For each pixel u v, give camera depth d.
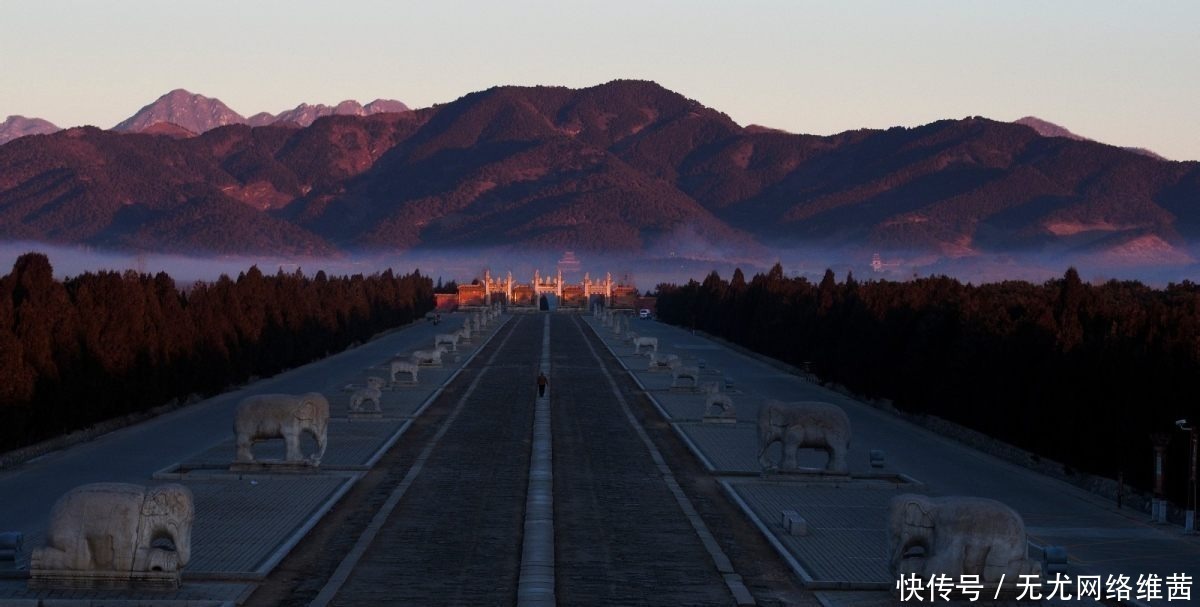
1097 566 51.16
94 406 87.00
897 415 106.50
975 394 89.31
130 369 93.19
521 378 130.62
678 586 45.97
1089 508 64.69
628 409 104.12
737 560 50.56
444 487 65.38
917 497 45.03
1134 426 67.00
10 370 75.81
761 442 69.19
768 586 46.56
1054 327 81.94
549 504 60.44
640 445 82.81
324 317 162.62
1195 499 59.34
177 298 115.31
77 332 87.62
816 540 53.78
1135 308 85.00
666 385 124.75
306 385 124.00
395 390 117.44
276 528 54.12
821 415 68.94
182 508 44.25
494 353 168.12
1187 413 63.69
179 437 85.75
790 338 151.62
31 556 43.66
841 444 68.88
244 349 122.31
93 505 43.69
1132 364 68.94
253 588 44.69
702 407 104.81
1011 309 96.62
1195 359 65.12
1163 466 63.62
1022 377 81.81
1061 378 75.88
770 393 121.31
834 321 128.62
